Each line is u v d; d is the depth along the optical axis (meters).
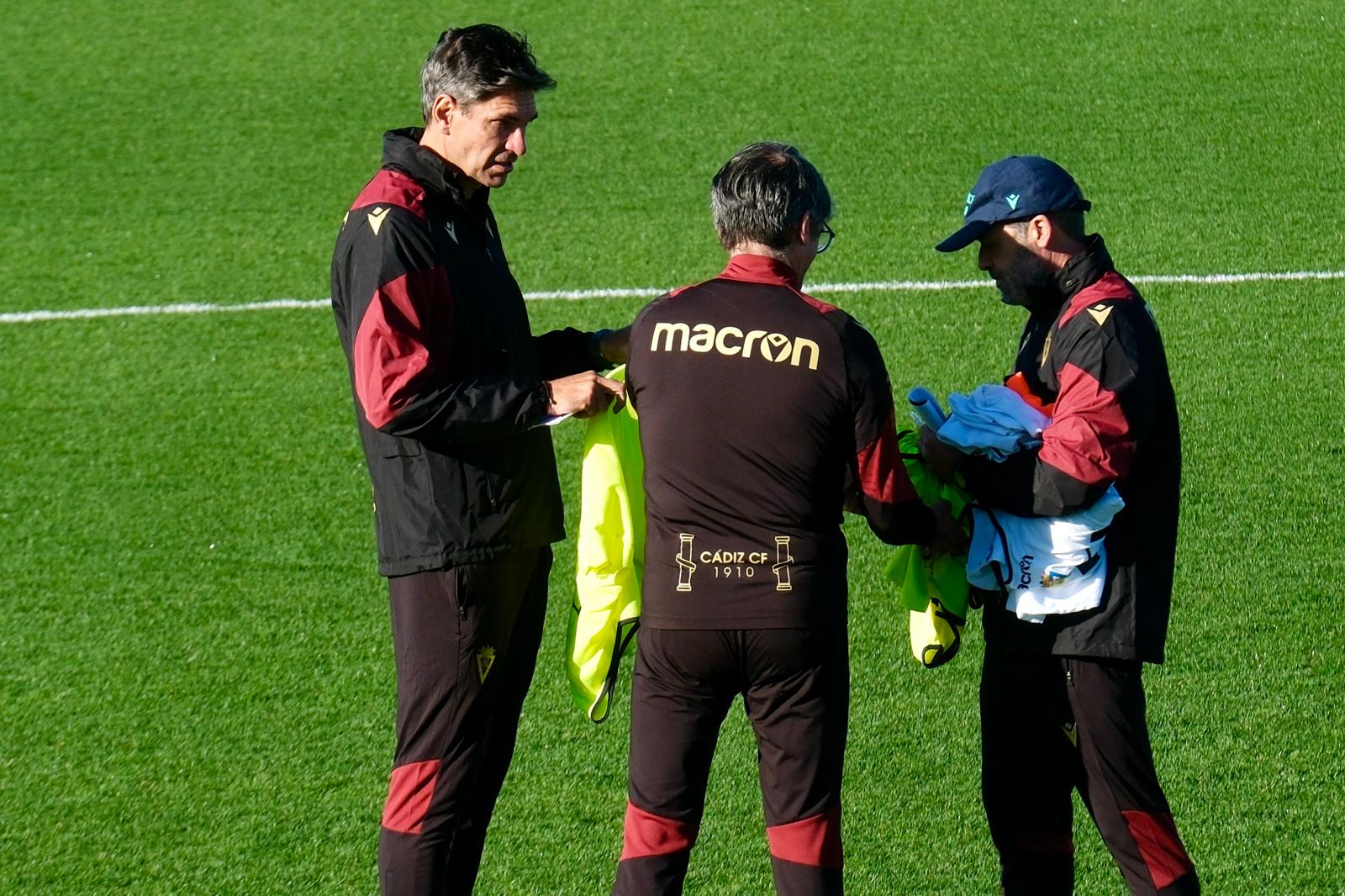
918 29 39.19
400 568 11.44
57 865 14.41
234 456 23.56
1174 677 16.73
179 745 16.45
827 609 10.49
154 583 20.08
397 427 10.72
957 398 11.38
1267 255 28.09
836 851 10.80
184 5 44.28
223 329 27.92
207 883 14.07
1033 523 10.99
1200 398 23.44
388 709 17.03
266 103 38.22
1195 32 37.66
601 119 35.97
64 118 38.19
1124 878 11.62
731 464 10.30
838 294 27.50
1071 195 11.17
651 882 10.66
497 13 42.16
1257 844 13.87
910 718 16.36
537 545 11.80
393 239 10.79
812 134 34.59
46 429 24.69
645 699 10.86
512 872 14.08
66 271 30.72
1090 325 10.77
